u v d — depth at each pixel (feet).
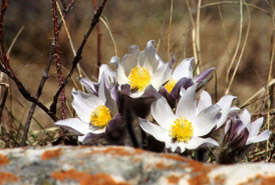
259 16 8.48
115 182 4.11
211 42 8.19
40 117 5.69
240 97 6.83
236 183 4.07
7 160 4.18
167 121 4.38
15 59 8.32
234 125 4.40
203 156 4.38
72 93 4.49
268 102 4.81
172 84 4.50
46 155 4.18
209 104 4.42
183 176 4.11
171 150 4.36
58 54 4.66
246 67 7.51
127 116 4.39
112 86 4.47
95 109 4.44
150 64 4.46
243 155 4.41
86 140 4.39
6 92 4.83
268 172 4.10
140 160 4.15
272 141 4.81
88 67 7.87
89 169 4.14
